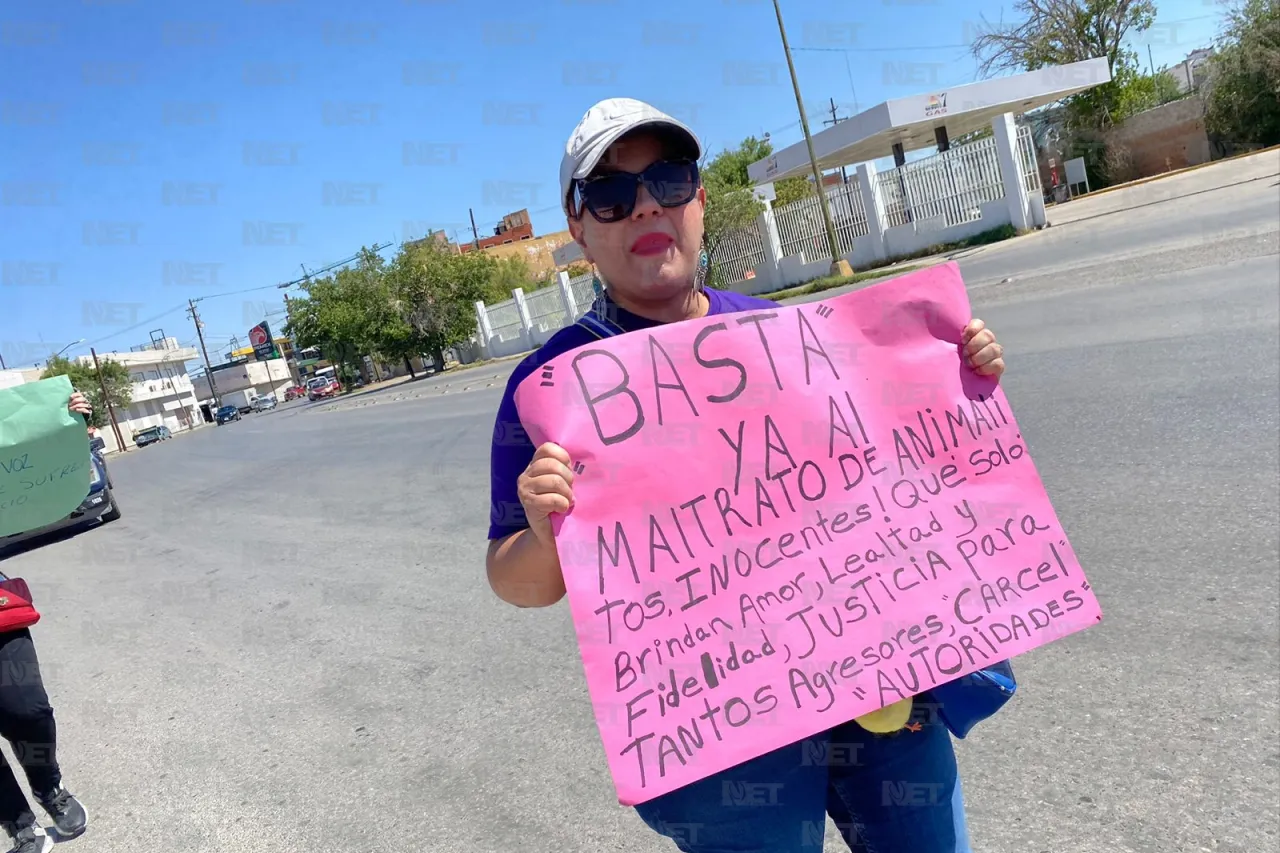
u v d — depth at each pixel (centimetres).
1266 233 1002
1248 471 410
